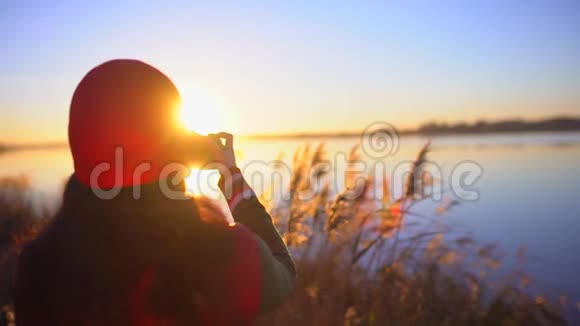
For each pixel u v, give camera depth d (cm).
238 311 114
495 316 534
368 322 447
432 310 493
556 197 1407
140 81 116
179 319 111
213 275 113
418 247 494
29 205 823
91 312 110
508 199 1372
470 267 591
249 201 134
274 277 122
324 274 462
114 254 111
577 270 722
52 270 114
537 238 923
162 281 111
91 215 114
